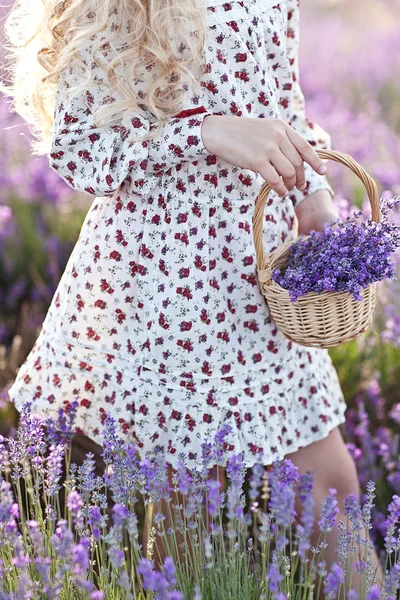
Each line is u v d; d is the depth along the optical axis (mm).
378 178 3750
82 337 1838
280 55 1793
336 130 5102
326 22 9586
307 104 6203
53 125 1861
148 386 1771
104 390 1846
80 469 1668
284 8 1813
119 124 1672
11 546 1582
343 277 1619
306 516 1470
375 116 5945
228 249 1728
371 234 1646
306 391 1907
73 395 1898
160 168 1670
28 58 1840
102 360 1829
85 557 1352
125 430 1822
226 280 1740
